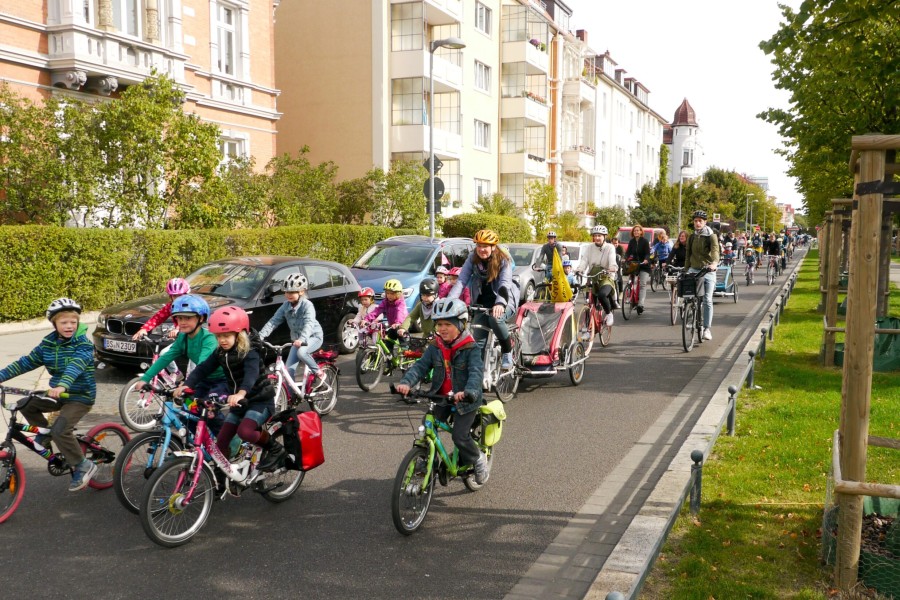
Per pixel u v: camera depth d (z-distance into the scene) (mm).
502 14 40312
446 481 5445
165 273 15703
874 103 11820
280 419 5609
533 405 8859
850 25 8336
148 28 19125
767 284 27672
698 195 73375
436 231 27391
